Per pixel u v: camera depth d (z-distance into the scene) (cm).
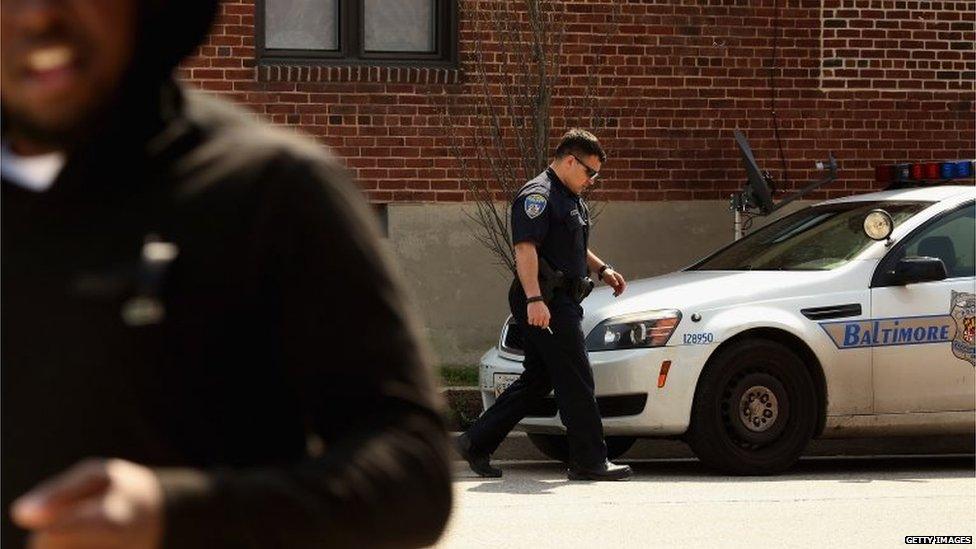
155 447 251
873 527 1091
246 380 256
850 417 1373
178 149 257
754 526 1095
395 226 1819
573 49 1850
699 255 1902
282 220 254
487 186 1831
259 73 1778
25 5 249
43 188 259
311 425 263
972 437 1634
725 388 1345
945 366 1387
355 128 1806
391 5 1827
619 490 1267
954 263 1406
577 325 1307
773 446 1358
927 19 1955
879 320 1375
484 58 1823
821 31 1928
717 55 1898
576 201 1321
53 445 249
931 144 1964
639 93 1875
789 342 1365
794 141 1927
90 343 247
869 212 1461
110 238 251
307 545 234
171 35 258
